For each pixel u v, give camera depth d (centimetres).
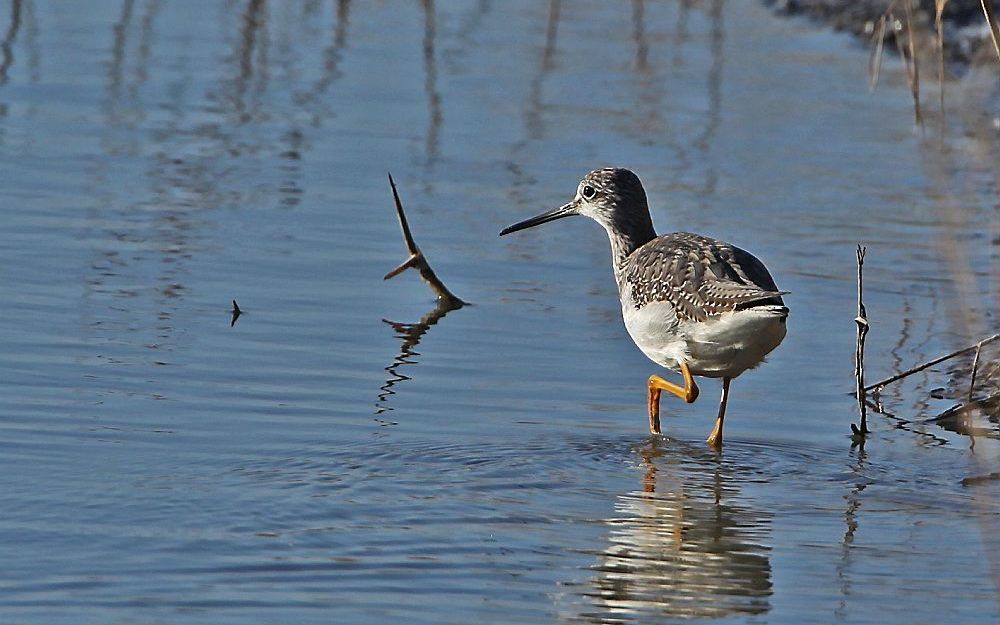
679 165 1912
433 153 1945
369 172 1866
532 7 2789
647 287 1205
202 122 2041
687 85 2295
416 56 2430
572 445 1158
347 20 2644
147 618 844
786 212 1741
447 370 1315
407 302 1488
